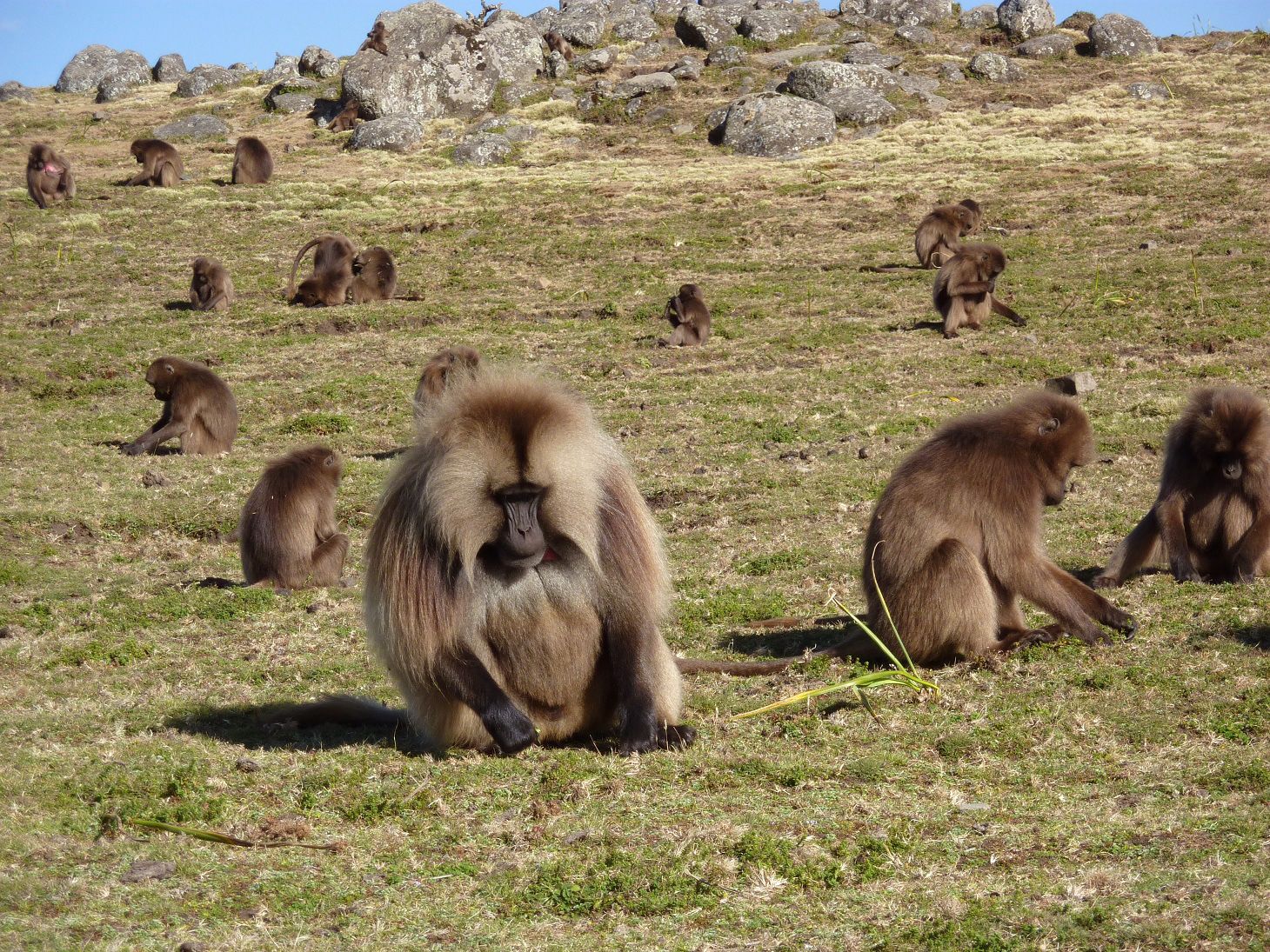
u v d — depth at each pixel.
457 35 49.62
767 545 11.68
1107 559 10.53
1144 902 4.60
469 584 5.88
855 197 34.12
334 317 24.70
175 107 55.25
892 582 7.84
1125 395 16.81
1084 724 6.66
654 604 6.39
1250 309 20.94
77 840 5.46
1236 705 6.82
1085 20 53.41
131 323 25.03
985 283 21.12
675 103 47.06
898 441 15.45
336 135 47.59
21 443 17.36
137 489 14.84
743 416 17.23
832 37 53.00
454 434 5.63
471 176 40.03
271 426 18.41
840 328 22.31
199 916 4.68
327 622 10.09
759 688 7.76
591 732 6.76
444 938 4.52
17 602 10.91
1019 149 38.50
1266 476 9.38
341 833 5.54
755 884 4.89
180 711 7.72
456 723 6.46
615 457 6.32
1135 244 26.95
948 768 6.20
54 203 36.69
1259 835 5.14
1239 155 34.56
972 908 4.61
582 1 57.28
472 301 26.16
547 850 5.29
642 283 27.05
